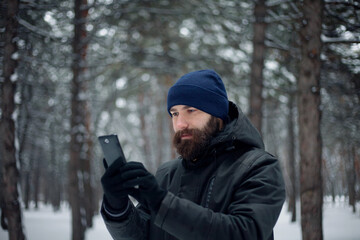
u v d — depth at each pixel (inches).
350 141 311.4
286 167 716.0
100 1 281.4
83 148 322.3
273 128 655.8
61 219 569.3
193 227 28.1
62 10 244.1
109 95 543.8
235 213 31.3
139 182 27.5
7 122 189.2
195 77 40.2
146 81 538.0
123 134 917.8
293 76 299.0
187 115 39.2
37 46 261.7
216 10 297.1
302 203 178.9
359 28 180.9
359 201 327.0
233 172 36.8
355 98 264.4
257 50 271.0
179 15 317.7
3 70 192.2
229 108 44.4
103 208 35.4
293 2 207.0
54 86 362.3
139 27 322.3
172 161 50.5
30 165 597.6
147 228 42.8
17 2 195.0
